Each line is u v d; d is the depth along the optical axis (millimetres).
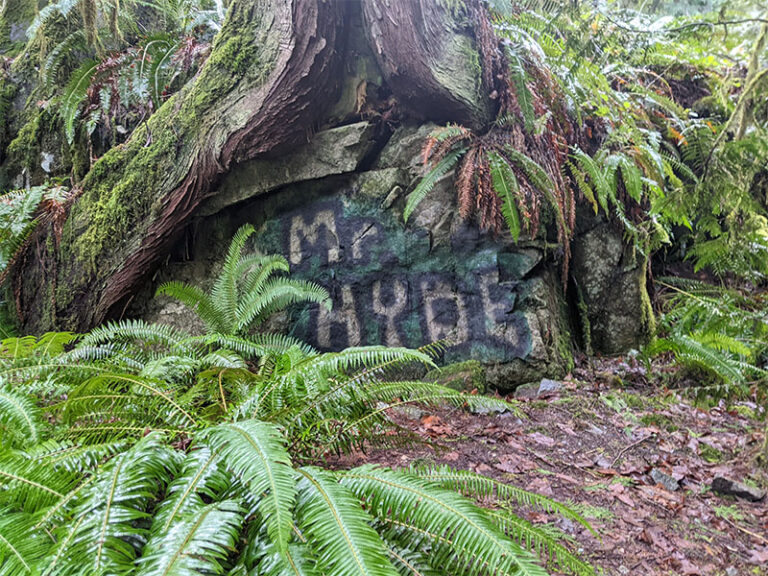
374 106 4648
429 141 4160
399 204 4535
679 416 3811
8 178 5656
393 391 2330
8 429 2047
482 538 1414
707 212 3275
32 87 5934
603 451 3242
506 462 2947
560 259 4699
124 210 4688
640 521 2514
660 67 6414
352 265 4570
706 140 3689
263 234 4805
